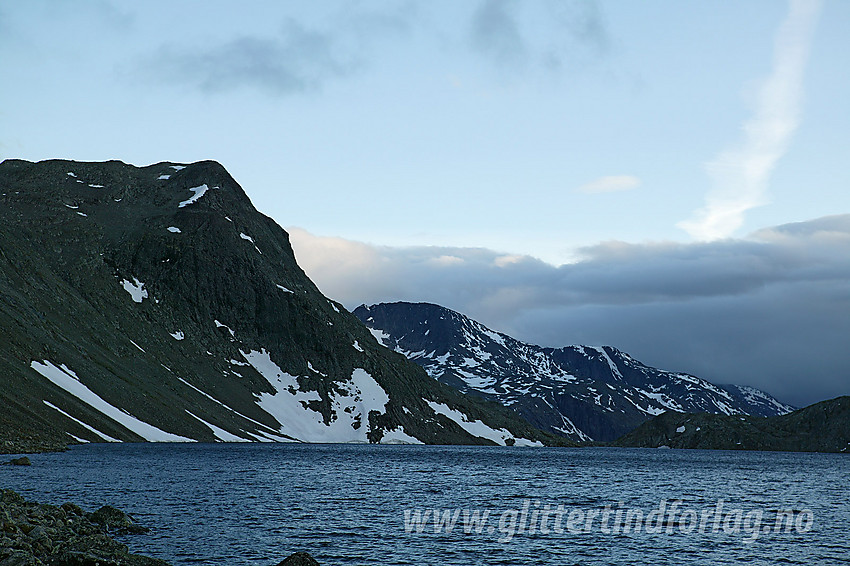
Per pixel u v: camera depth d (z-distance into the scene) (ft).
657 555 176.65
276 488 293.43
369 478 366.63
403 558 163.32
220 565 148.36
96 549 133.49
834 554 183.32
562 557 170.81
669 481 425.28
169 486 275.59
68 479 275.80
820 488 394.11
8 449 367.86
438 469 460.14
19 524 141.79
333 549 169.68
